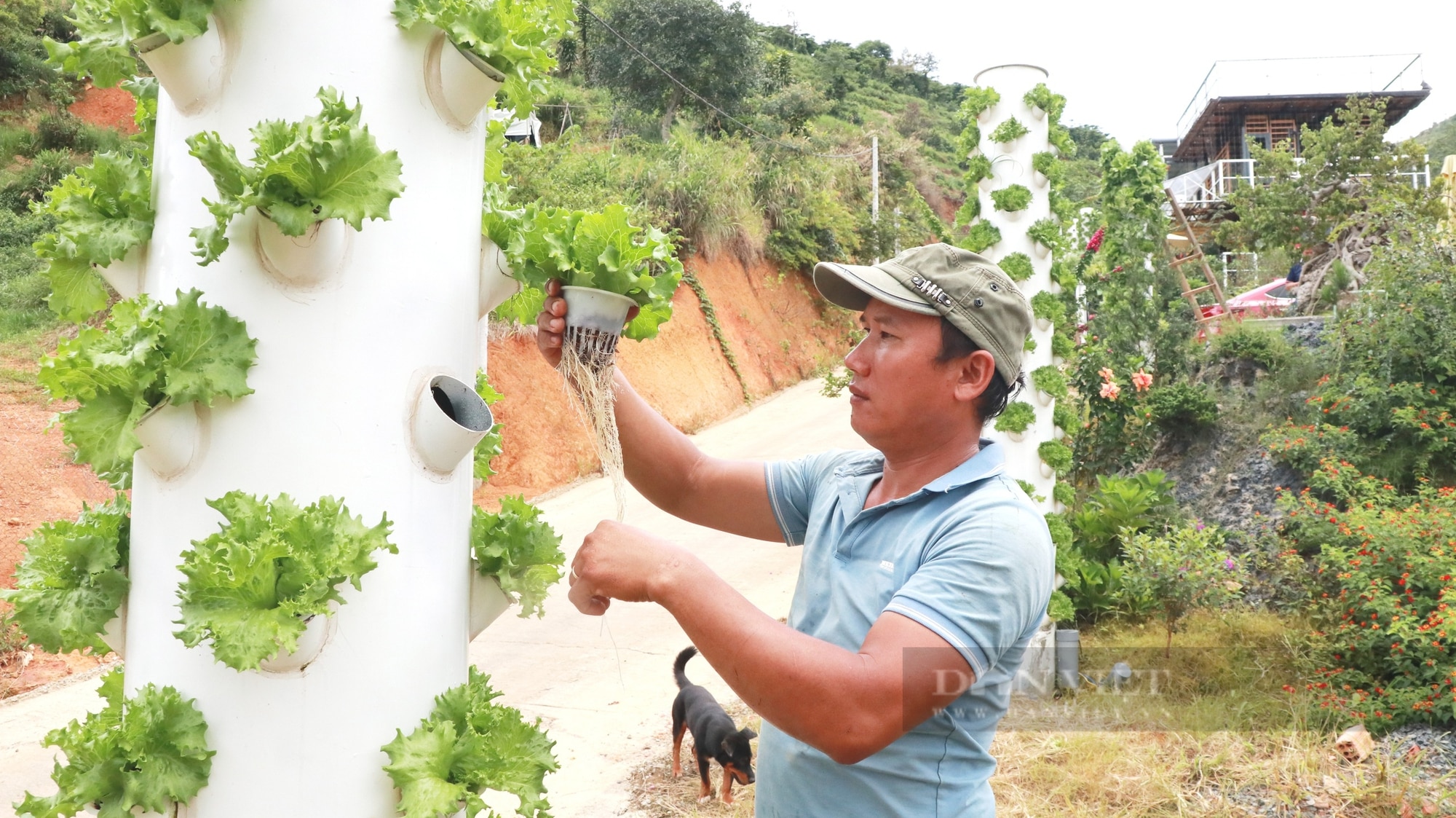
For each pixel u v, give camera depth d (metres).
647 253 1.35
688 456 1.93
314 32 1.11
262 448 1.08
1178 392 9.84
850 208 27.22
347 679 1.11
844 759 1.32
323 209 1.01
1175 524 8.30
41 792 5.42
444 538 1.19
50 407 11.23
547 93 1.34
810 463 1.97
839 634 1.60
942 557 1.47
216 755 1.09
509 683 6.75
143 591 1.14
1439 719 5.07
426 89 1.17
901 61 52.72
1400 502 7.10
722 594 1.32
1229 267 20.77
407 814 1.07
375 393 1.12
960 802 1.55
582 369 1.36
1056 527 7.22
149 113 1.45
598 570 1.34
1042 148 7.46
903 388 1.59
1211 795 4.35
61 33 19.25
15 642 7.54
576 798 5.09
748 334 20.98
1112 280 10.69
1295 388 9.37
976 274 1.58
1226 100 24.12
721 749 4.93
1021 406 7.12
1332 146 17.47
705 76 27.09
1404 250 8.62
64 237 1.18
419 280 1.16
